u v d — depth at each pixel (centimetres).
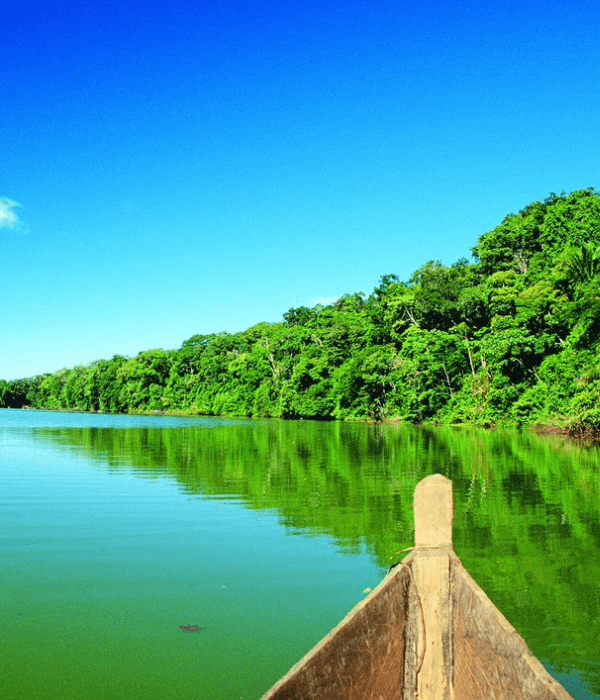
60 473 2009
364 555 1016
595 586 857
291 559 991
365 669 365
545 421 4309
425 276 6406
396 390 6431
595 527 1202
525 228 6319
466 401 5406
